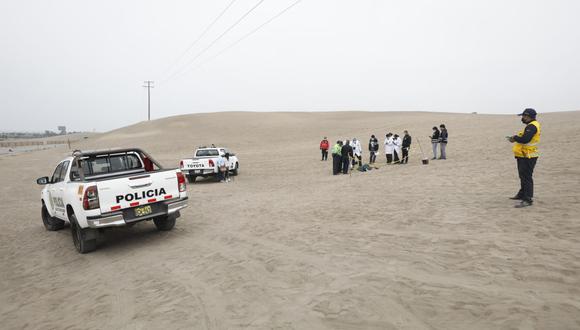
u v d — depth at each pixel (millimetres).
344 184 14320
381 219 7922
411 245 5938
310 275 5113
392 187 12156
